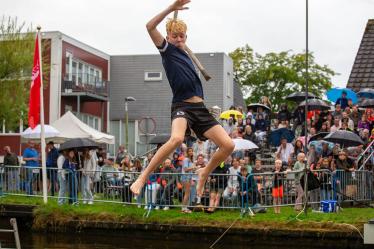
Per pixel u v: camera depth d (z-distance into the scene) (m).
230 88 39.78
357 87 24.97
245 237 13.65
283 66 51.69
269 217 14.09
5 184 17.55
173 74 4.91
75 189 16.34
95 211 15.35
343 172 15.94
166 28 5.01
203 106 4.95
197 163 15.34
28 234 15.77
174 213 14.74
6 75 27.62
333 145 17.17
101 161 21.38
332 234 13.10
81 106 36.09
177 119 4.86
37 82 16.98
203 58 37.97
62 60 33.94
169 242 14.27
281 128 19.77
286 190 14.90
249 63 53.31
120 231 14.77
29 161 20.08
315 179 14.62
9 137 33.06
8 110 27.47
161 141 19.16
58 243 15.06
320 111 20.77
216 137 4.89
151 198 15.11
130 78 38.53
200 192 5.00
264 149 20.89
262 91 52.69
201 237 13.98
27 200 16.89
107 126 38.41
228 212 14.81
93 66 37.09
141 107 38.22
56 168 16.59
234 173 15.48
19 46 27.33
